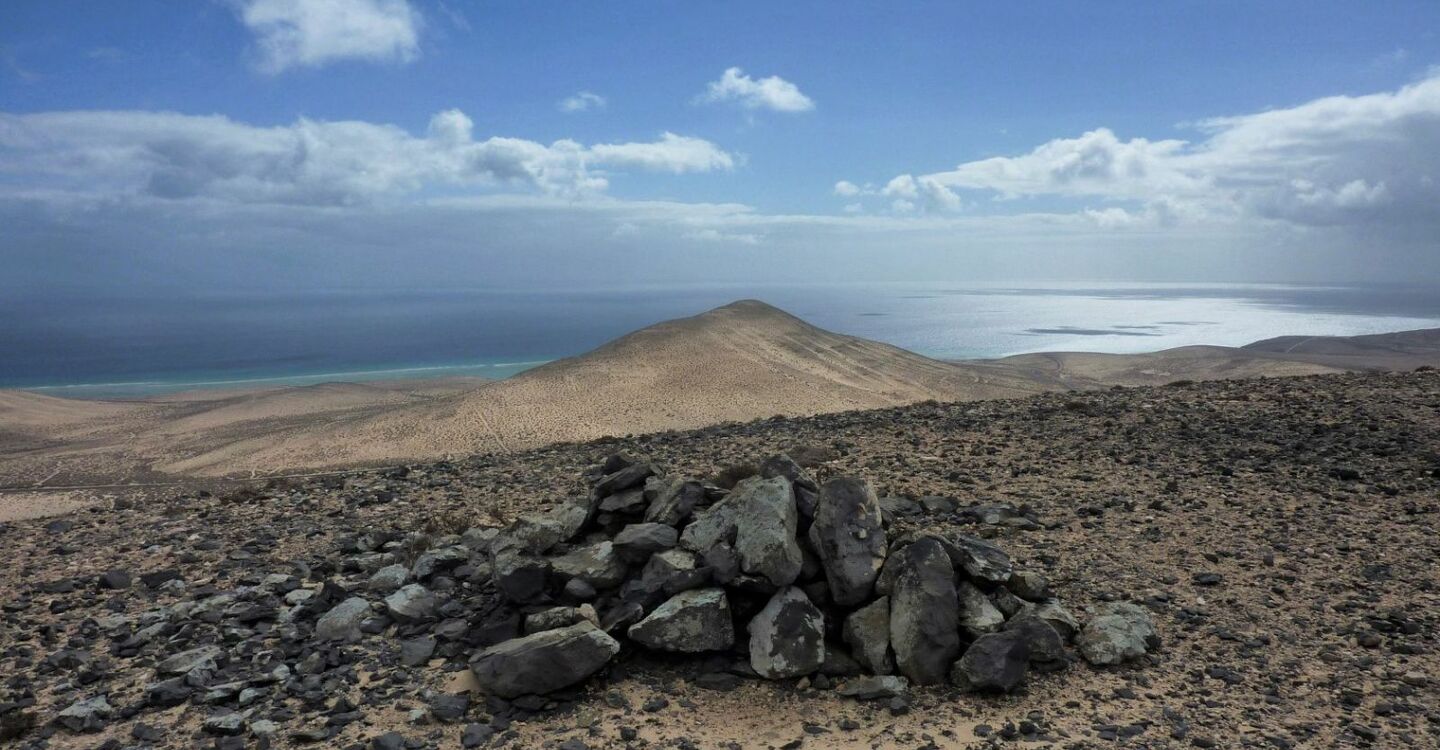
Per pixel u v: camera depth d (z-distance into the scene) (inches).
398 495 697.0
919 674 320.8
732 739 292.4
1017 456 634.2
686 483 427.5
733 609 360.2
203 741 297.1
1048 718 292.7
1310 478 534.9
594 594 377.7
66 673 362.3
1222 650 331.6
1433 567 391.5
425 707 317.7
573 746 286.4
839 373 4458.7
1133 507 494.3
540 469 771.4
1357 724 275.3
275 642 381.7
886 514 439.8
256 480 2294.5
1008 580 362.6
